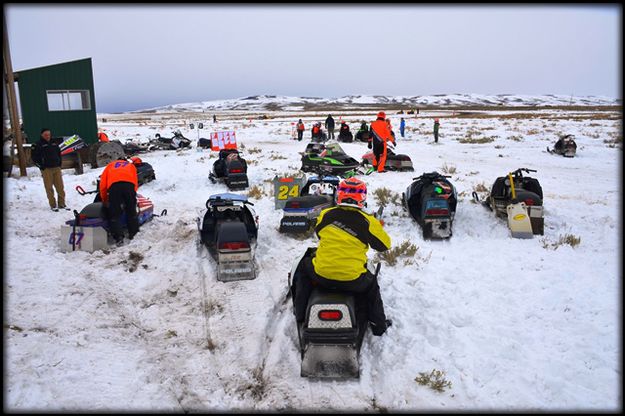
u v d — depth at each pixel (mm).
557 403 3559
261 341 4750
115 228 7328
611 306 4992
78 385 3980
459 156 18359
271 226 8344
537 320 4816
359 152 19547
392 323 4832
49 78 18859
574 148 17578
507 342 4371
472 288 5562
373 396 3818
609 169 14695
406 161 14078
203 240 7180
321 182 8539
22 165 13461
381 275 6012
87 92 19609
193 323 5168
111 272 6484
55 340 4656
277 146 24422
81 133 19734
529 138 24594
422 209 7719
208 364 4395
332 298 3998
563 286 5570
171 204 10258
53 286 5910
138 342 4809
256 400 3861
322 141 26391
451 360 4168
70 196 10945
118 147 17016
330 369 3973
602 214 8609
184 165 15734
